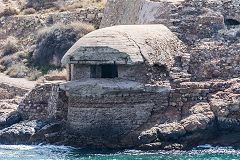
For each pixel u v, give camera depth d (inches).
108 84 2989.7
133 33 3115.2
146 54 3058.6
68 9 4840.1
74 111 3058.6
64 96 3228.3
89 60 3029.0
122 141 2984.7
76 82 3053.6
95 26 4443.9
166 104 3073.3
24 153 2950.3
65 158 2824.8
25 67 4256.9
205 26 3412.9
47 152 2960.1
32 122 3248.0
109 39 3026.6
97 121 3009.4
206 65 3235.7
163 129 2945.4
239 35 3376.0
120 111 3002.0
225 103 2974.9
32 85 3981.3
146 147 2935.5
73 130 3058.6
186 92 3068.4
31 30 4623.5
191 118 2955.2
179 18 3442.4
